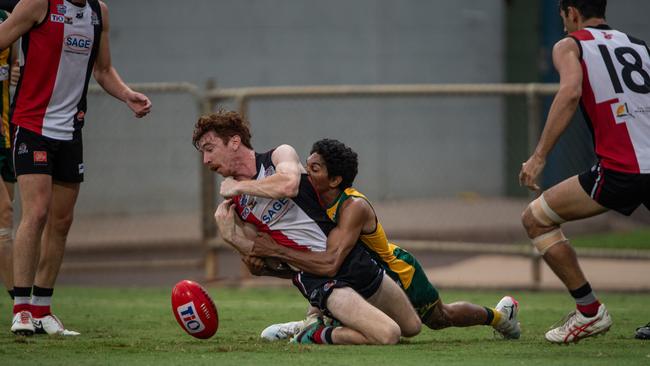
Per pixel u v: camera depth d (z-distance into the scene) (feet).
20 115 67.10
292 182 60.54
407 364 53.06
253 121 184.96
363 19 195.21
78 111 69.46
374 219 64.28
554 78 203.51
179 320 62.90
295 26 191.31
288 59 191.11
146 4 181.27
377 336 61.87
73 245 148.56
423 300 66.64
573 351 59.31
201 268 131.34
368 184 191.52
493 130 200.34
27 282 67.31
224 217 63.10
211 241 123.13
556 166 190.39
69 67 67.82
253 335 73.20
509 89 117.50
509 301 70.23
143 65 181.47
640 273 128.98
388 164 193.16
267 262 64.44
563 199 62.03
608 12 199.72
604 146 61.00
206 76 185.37
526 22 203.62
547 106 200.64
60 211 69.62
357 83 195.00
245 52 188.34
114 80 74.33
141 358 55.57
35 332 69.77
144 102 74.33
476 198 198.08
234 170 62.90
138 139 175.63
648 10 200.85
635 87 61.11
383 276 64.13
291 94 119.75
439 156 196.75
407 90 117.91
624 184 60.29
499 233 163.73
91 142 172.55
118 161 174.29
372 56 195.93
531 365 53.01
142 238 154.92
